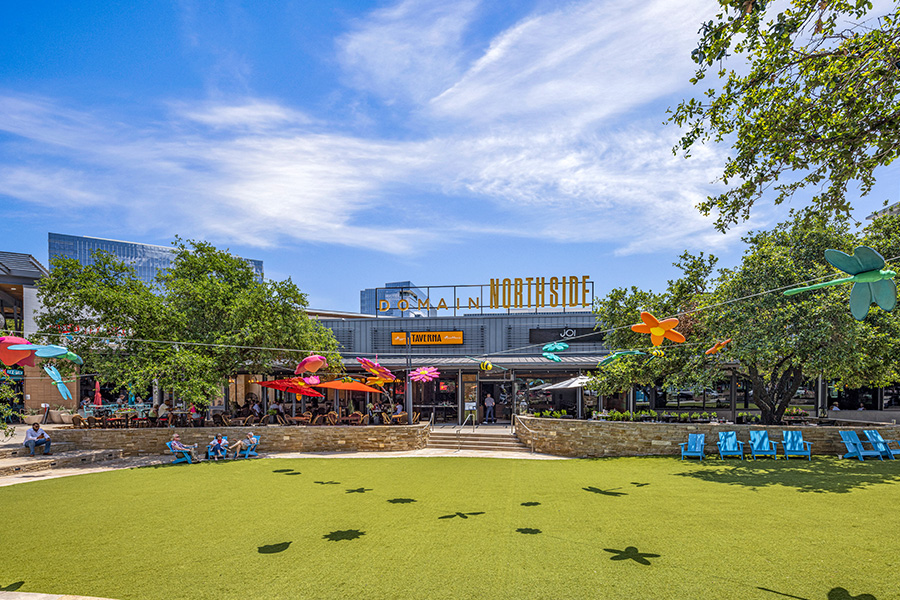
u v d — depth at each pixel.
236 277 26.11
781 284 16.86
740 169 9.44
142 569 8.63
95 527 11.23
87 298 21.47
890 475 14.86
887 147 7.87
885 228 18.91
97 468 19.64
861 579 7.56
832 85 7.94
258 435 23.58
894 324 16.64
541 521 11.05
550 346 12.75
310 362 11.88
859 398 29.17
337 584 7.84
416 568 8.42
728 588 7.37
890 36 7.24
